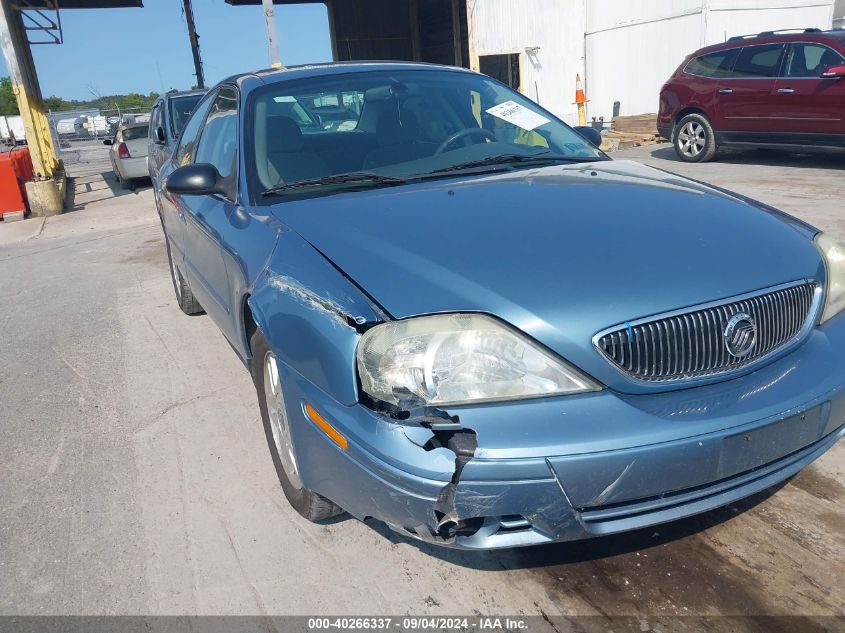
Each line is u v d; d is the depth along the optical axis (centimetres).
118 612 229
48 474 319
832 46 894
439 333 192
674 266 210
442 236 223
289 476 266
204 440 340
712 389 204
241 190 296
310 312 212
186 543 262
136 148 1394
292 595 231
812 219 640
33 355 479
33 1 1686
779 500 263
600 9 1644
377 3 2216
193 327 514
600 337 192
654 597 220
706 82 1035
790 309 223
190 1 2000
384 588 232
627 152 1268
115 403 391
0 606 235
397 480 188
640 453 186
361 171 299
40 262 794
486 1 1563
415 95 346
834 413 220
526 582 230
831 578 222
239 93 340
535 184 273
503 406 188
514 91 384
